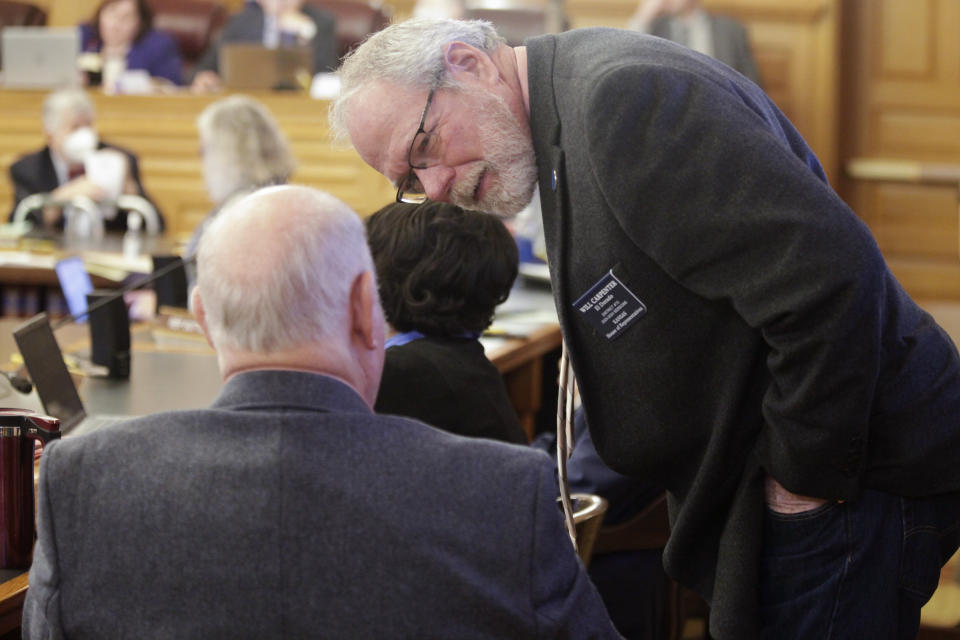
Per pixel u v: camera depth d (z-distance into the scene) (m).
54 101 8.95
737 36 10.89
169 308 5.40
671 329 2.47
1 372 4.21
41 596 1.90
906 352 2.51
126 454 1.92
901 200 11.62
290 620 1.83
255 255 1.94
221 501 1.86
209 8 12.29
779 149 2.29
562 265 2.55
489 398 3.45
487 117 2.60
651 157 2.31
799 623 2.57
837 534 2.52
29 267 7.08
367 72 2.64
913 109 11.75
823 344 2.23
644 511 3.86
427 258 3.39
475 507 1.87
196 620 1.84
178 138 9.52
